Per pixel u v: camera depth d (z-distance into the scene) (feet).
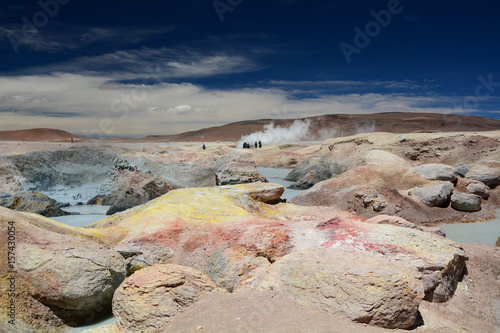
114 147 147.23
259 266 33.32
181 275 27.48
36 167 94.99
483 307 30.04
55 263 29.37
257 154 171.12
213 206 49.32
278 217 54.85
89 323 30.14
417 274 25.43
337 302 23.63
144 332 24.71
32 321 27.43
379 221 40.34
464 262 33.88
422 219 62.34
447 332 24.18
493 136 108.68
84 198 85.25
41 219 38.17
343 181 78.07
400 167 80.12
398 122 446.60
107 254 32.09
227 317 22.80
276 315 22.85
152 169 102.99
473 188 74.02
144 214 45.96
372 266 25.03
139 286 26.18
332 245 32.24
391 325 23.11
